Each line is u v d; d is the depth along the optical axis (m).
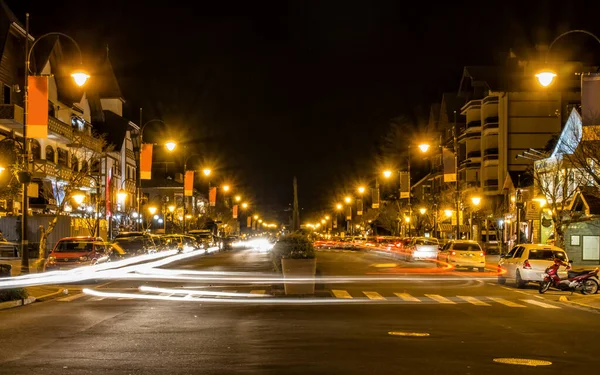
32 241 46.03
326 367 10.23
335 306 19.38
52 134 48.06
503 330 14.77
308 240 24.44
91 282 28.34
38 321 15.78
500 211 62.78
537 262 26.14
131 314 17.20
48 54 49.50
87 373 9.73
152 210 67.06
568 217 38.78
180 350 11.75
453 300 21.59
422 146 48.19
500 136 66.50
